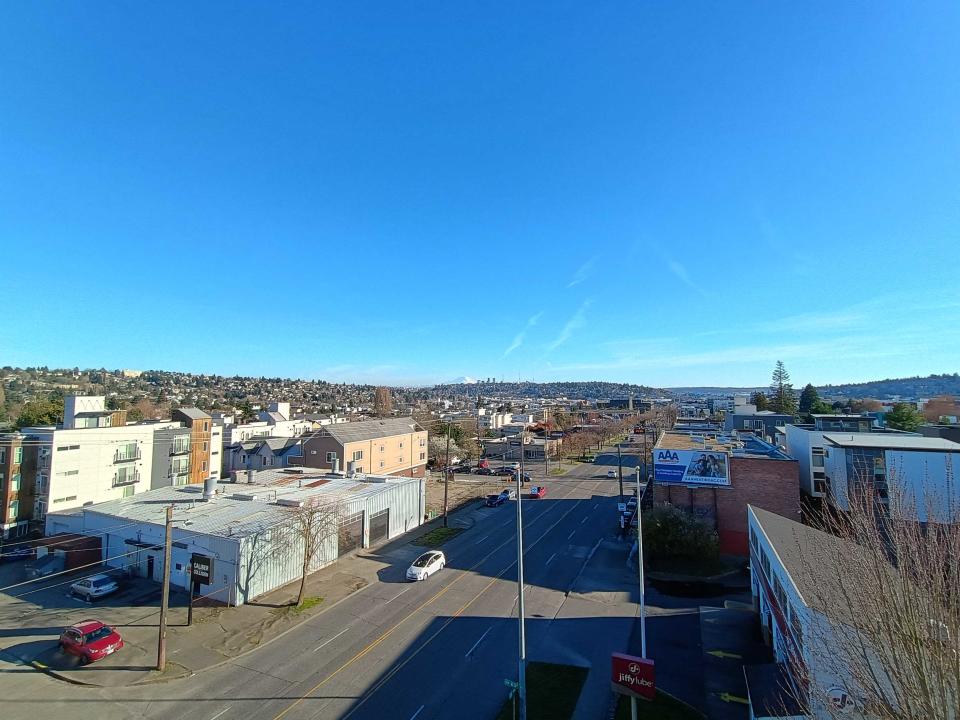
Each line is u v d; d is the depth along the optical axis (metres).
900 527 9.59
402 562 33.41
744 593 28.77
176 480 47.22
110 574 30.16
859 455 36.69
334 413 159.75
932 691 7.84
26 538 41.53
